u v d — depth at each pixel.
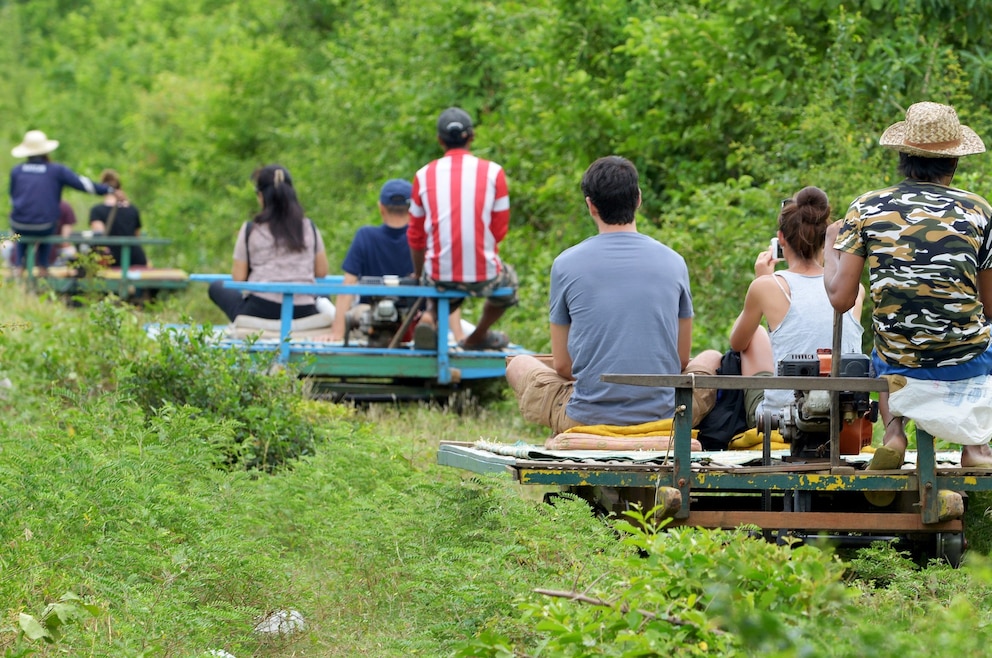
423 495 17.80
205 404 23.11
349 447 20.28
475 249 27.67
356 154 50.38
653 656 10.98
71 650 13.25
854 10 32.22
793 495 16.34
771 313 17.69
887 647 10.17
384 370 28.11
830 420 15.59
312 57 63.34
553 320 17.89
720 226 28.98
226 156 60.09
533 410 18.44
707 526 15.53
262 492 18.67
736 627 10.16
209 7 83.94
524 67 42.53
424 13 47.09
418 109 45.56
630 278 17.47
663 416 17.58
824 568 11.45
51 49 107.00
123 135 74.81
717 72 33.75
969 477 15.70
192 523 16.19
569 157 37.12
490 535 15.79
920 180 15.51
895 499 16.86
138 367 23.59
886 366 15.47
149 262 56.25
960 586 14.26
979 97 30.80
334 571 16.14
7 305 38.44
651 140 34.66
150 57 83.19
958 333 15.05
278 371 24.14
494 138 40.25
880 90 30.53
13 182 47.41
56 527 15.20
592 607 12.09
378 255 29.83
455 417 27.78
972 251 15.11
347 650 14.16
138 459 18.22
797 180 29.41
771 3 32.66
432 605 14.17
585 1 37.72
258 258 29.14
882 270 15.20
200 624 13.27
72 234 51.06
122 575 14.73
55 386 25.05
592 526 15.46
